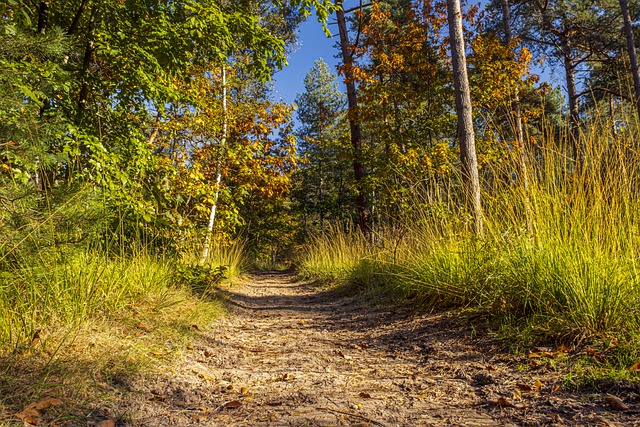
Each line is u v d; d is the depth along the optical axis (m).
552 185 4.16
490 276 4.39
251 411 2.47
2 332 2.79
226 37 6.12
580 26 17.41
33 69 4.19
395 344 4.25
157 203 6.04
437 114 13.15
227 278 10.28
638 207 3.71
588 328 3.14
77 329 3.22
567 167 4.19
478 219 5.28
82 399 2.28
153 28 5.64
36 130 3.67
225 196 10.79
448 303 5.23
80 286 3.69
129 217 5.52
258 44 6.57
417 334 4.45
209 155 10.88
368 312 6.18
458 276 5.15
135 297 4.61
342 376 3.29
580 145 4.05
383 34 13.63
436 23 12.69
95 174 5.15
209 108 9.89
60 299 3.43
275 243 30.33
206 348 4.10
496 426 2.13
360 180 12.52
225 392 2.90
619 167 3.78
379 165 12.30
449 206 6.08
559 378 2.67
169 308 4.84
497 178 4.90
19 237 3.30
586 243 3.62
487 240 4.86
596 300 3.21
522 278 4.00
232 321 5.77
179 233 6.86
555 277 3.63
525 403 2.38
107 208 4.72
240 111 12.60
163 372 3.03
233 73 11.95
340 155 13.41
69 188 3.94
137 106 6.19
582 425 2.02
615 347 2.86
